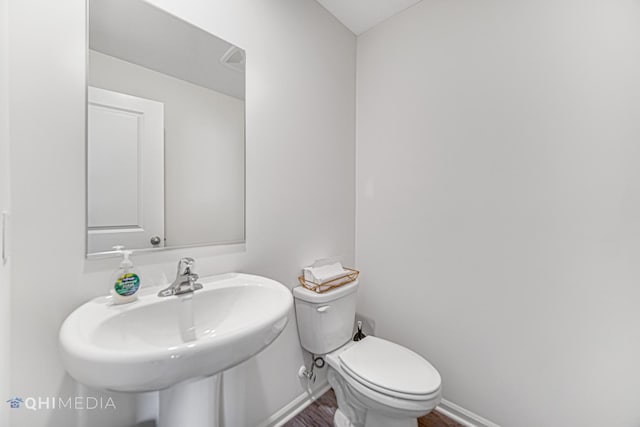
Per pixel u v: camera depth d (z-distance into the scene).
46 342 0.73
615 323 1.00
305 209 1.47
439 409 1.44
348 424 1.30
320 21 1.55
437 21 1.45
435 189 1.46
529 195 1.18
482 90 1.30
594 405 1.05
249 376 1.20
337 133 1.68
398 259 1.63
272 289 0.95
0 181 0.61
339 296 1.37
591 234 1.05
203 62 1.06
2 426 0.65
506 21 1.23
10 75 0.67
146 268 0.90
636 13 0.96
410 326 1.58
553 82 1.12
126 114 0.87
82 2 0.78
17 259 0.68
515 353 1.22
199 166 1.05
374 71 1.74
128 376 0.52
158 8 0.94
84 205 0.78
